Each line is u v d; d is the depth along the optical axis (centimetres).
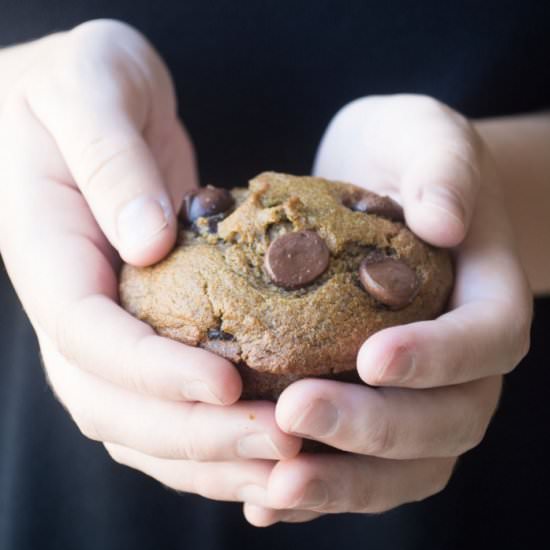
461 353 36
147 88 46
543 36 55
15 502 53
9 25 55
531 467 57
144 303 38
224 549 54
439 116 44
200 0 54
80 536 54
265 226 39
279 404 35
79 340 37
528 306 39
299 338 36
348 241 39
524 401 57
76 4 54
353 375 37
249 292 37
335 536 54
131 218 38
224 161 57
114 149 39
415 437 36
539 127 54
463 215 39
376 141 46
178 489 40
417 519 54
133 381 36
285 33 55
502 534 57
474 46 55
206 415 36
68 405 39
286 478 36
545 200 52
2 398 53
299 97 56
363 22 55
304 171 57
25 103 43
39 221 40
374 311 37
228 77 56
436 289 39
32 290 39
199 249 39
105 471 53
